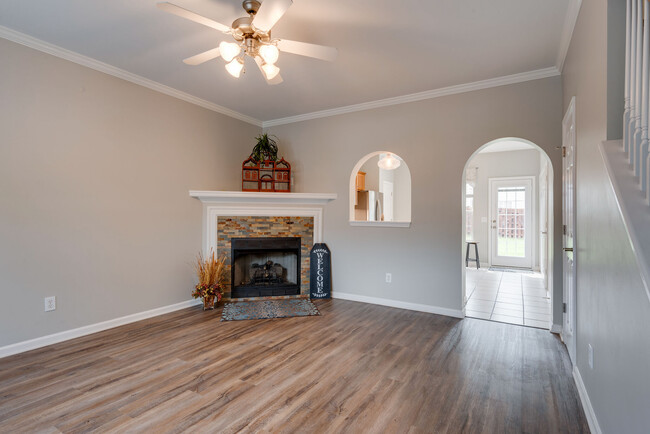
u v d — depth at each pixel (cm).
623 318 141
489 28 274
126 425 193
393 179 825
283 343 314
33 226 294
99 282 339
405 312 414
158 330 345
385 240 444
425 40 292
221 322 371
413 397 225
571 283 272
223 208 448
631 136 137
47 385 236
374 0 239
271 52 218
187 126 424
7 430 188
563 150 322
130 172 364
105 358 279
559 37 287
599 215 181
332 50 231
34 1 239
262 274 481
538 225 744
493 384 243
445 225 405
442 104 407
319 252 475
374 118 452
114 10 250
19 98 285
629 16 142
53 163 306
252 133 524
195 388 234
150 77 371
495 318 392
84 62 325
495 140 378
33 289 294
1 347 278
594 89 193
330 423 197
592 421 189
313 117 498
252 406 213
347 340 323
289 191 491
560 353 296
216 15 257
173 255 409
